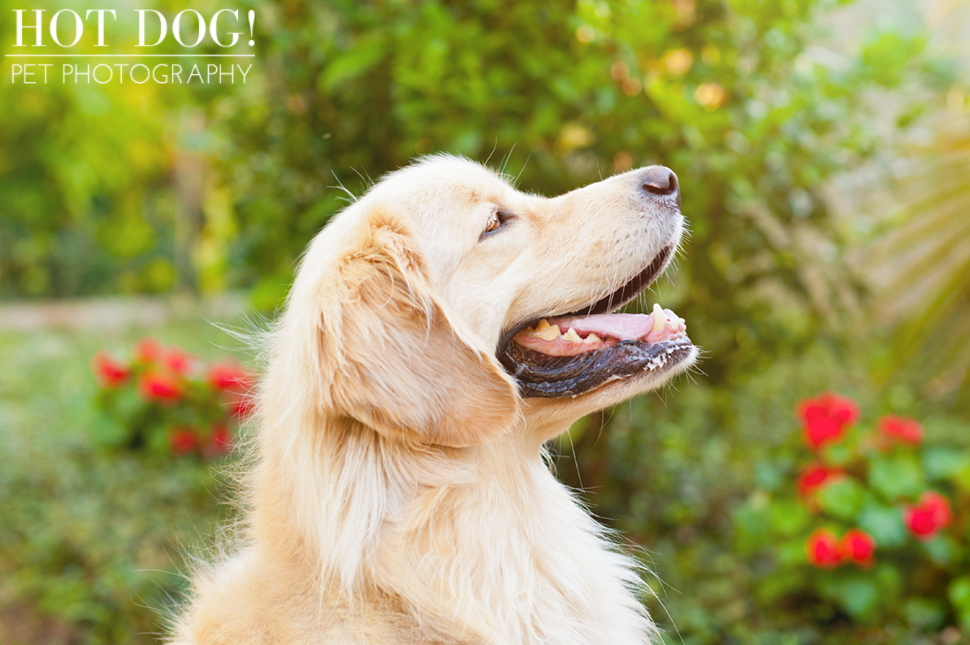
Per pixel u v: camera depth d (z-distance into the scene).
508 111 4.12
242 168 5.22
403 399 2.04
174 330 14.45
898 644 4.31
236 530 2.62
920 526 4.26
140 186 18.11
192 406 6.64
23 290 19.81
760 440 7.23
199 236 17.52
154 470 6.58
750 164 4.24
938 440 6.55
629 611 2.55
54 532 5.78
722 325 4.93
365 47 3.91
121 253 19.31
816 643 4.51
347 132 4.59
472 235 2.43
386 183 2.54
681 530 5.77
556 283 2.48
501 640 2.09
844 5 4.46
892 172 5.34
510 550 2.26
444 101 3.94
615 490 5.83
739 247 4.84
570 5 4.25
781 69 4.56
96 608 4.89
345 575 2.04
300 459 2.11
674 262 4.24
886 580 4.36
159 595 5.00
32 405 9.34
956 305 5.54
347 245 2.21
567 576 2.36
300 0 4.43
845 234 5.25
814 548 4.30
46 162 15.12
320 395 2.04
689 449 6.85
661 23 3.94
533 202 2.61
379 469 2.12
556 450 5.20
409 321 2.09
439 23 3.79
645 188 2.59
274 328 2.65
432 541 2.12
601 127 4.22
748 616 4.82
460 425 2.09
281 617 2.10
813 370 9.02
